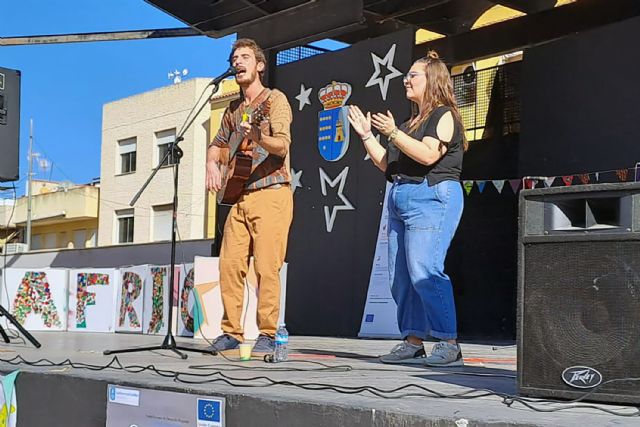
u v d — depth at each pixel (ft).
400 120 21.99
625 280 6.12
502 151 26.13
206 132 71.10
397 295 10.80
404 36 22.07
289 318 24.66
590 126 21.06
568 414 5.66
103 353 12.03
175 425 7.54
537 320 6.53
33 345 14.98
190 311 19.15
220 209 26.48
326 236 23.89
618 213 6.23
